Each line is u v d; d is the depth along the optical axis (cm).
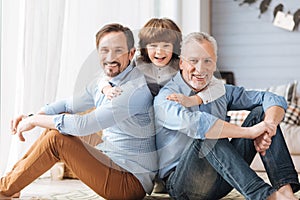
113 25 238
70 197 293
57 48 349
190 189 241
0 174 320
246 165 229
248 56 621
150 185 252
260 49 616
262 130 234
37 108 335
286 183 237
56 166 371
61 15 350
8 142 325
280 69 610
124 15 457
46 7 338
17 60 332
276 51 611
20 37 332
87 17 408
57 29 348
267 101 249
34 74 333
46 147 246
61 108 260
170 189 245
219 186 243
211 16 634
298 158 433
